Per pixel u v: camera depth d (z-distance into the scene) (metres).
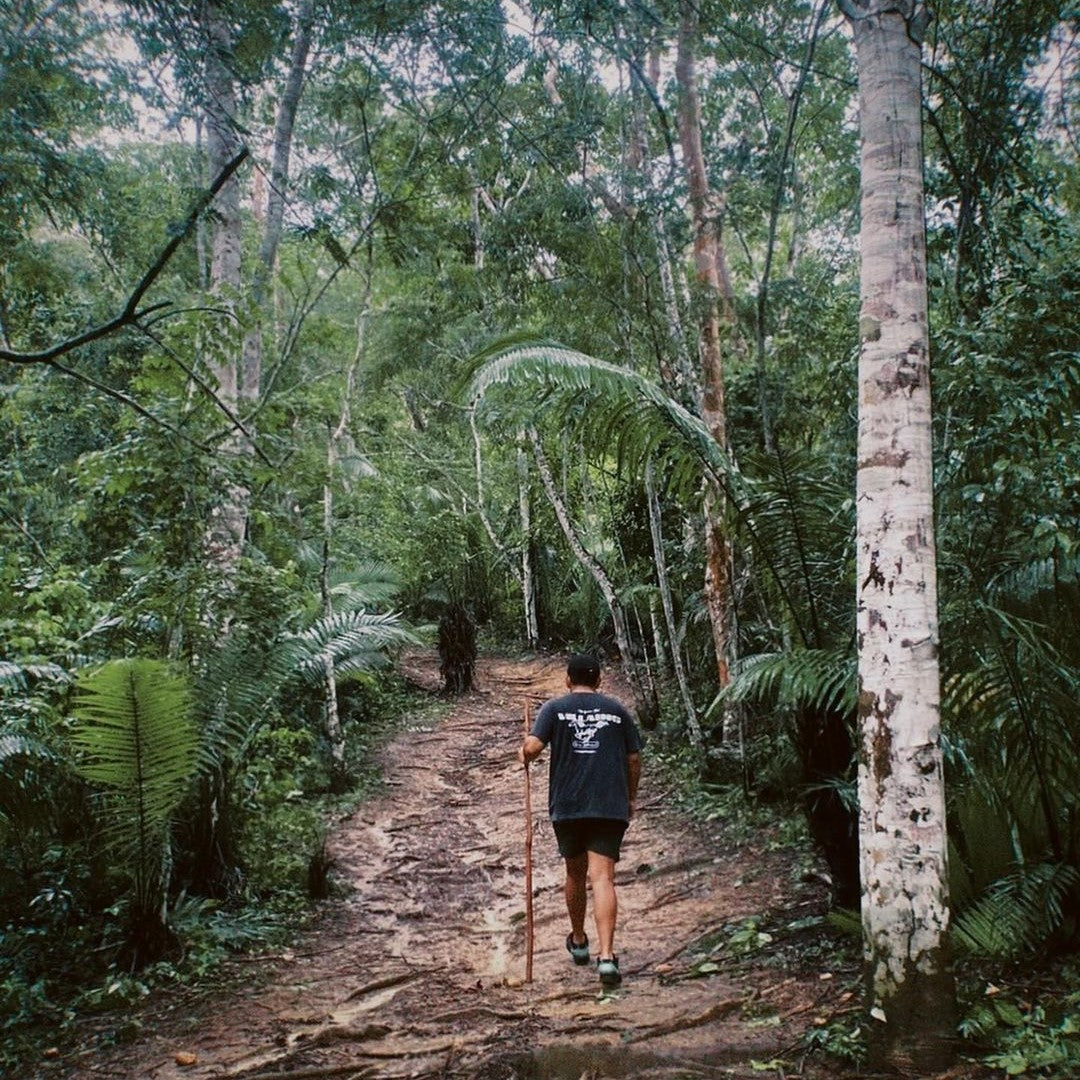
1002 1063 3.08
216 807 6.16
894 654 3.37
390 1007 4.54
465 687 14.23
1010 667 4.05
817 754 4.85
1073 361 4.50
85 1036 4.29
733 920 5.25
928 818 3.30
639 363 9.73
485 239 10.15
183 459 6.01
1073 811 4.05
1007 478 4.53
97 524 6.83
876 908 3.33
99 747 4.77
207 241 10.46
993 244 5.85
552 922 5.81
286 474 7.05
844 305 7.40
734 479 5.11
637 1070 3.46
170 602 5.97
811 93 8.88
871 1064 3.27
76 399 9.38
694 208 8.73
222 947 5.35
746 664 4.96
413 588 18.61
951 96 6.47
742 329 11.06
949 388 4.72
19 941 5.09
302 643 6.76
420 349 14.23
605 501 12.64
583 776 4.66
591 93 9.35
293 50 8.20
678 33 8.04
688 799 8.06
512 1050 3.82
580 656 5.07
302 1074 3.73
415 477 17.55
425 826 8.33
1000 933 3.78
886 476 3.43
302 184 8.70
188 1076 3.83
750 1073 3.33
